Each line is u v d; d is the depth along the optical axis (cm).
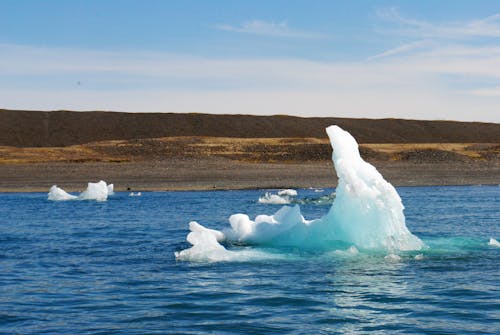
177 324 1056
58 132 11944
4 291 1321
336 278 1423
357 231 1816
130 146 8806
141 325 1052
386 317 1090
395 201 1803
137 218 2855
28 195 4291
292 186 5003
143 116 13188
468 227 2456
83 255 1805
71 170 5666
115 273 1520
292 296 1249
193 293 1285
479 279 1405
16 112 12500
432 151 7556
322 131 13500
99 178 5300
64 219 2808
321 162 7425
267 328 1028
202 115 13550
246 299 1227
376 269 1527
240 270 1531
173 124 12988
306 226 1944
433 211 3112
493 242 1919
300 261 1645
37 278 1465
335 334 994
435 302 1192
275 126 13500
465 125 14675
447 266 1565
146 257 1762
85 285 1379
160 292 1299
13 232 2338
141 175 5488
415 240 1823
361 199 1794
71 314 1128
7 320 1090
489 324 1041
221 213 3109
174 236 2227
